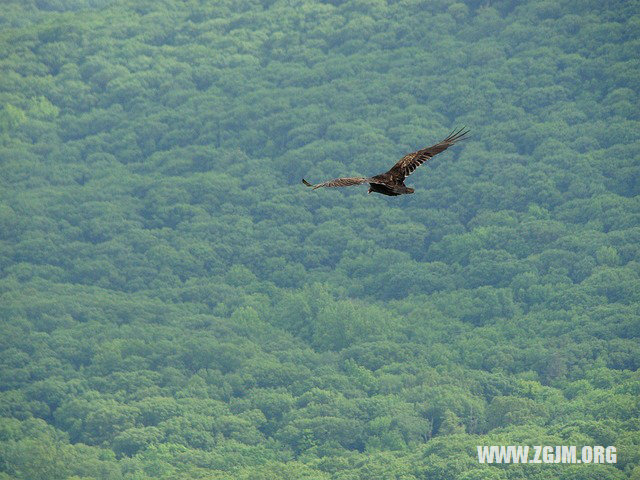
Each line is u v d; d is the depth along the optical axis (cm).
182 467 12625
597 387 14275
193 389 15138
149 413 14262
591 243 18300
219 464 12781
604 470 10800
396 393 14812
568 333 15975
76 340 16800
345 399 14475
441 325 16925
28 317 17725
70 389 15275
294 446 13475
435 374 15050
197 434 13600
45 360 16188
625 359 15025
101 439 13875
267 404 14638
